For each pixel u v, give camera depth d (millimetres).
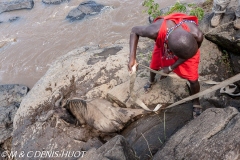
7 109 6996
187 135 3057
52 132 4992
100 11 10234
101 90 5293
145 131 4273
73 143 4742
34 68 8836
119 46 6297
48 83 5875
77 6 11047
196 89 3891
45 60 8977
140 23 9297
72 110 5176
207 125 3025
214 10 5262
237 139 2637
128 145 3395
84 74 5637
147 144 4035
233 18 5219
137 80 4969
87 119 4875
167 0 9836
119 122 4539
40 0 11883
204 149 2777
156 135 4141
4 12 11531
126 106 4688
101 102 4809
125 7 10156
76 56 6383
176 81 4734
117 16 9867
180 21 3297
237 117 2887
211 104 4398
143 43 6270
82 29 9742
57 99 5488
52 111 5246
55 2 11375
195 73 3689
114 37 9086
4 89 7875
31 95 5809
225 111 3072
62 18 10570
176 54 3209
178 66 3662
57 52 9109
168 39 3225
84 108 4910
